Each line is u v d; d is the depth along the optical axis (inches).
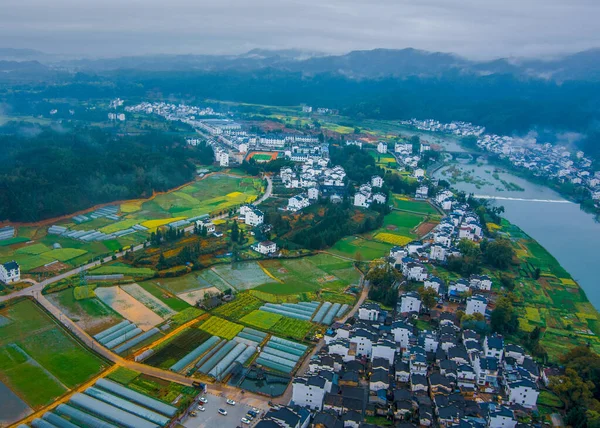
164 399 7500.0
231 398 7657.5
